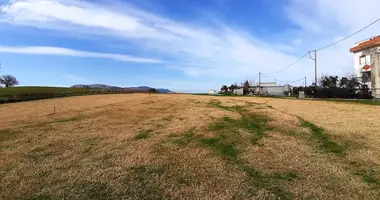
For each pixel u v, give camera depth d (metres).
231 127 12.37
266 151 8.29
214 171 6.55
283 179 6.00
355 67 40.47
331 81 40.19
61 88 64.88
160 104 25.38
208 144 9.30
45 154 8.36
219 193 5.31
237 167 6.83
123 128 12.80
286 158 7.52
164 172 6.54
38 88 64.25
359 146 8.63
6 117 18.47
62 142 9.98
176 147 8.96
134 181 5.98
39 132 12.17
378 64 32.56
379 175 6.12
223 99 31.94
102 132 11.84
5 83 88.75
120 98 35.25
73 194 5.38
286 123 13.16
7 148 9.25
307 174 6.27
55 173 6.58
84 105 26.02
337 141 9.35
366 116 14.91
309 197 5.09
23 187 5.74
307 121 13.52
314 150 8.33
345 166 6.79
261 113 17.33
